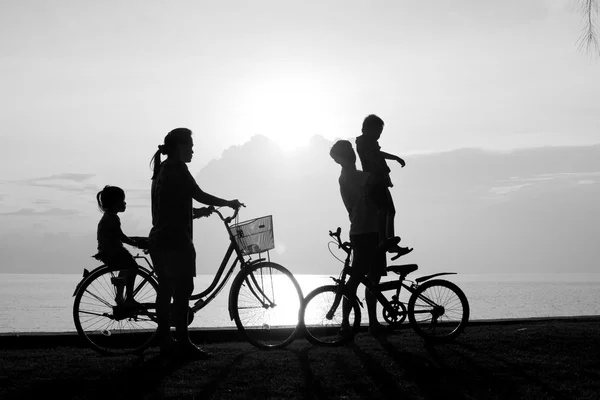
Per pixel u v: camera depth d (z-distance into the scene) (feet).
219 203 22.63
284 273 24.18
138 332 25.67
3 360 21.98
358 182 25.13
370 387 18.74
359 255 24.70
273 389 18.29
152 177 22.82
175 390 18.13
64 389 18.31
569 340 24.71
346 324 24.77
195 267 22.34
